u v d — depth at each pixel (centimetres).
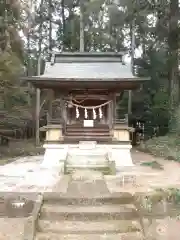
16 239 590
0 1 1630
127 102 2764
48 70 1378
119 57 1483
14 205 718
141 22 2330
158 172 1113
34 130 2772
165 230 624
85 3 2392
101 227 636
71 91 1369
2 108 1900
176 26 1942
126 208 705
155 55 2584
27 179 970
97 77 1264
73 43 2872
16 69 1670
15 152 1902
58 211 682
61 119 1348
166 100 2162
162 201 725
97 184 867
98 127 1359
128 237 604
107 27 2552
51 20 2891
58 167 1234
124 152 1311
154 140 1981
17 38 1780
